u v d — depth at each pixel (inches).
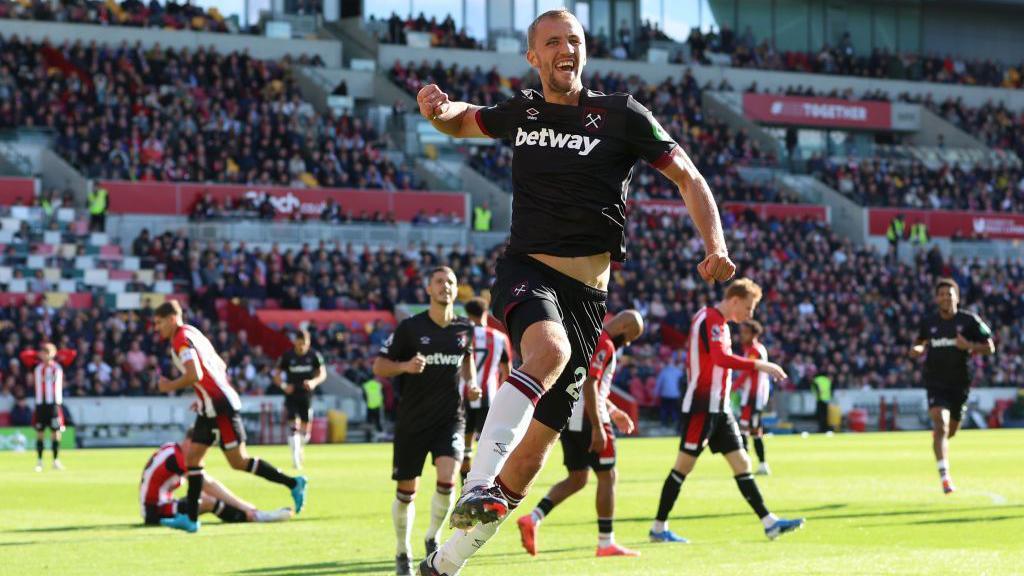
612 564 395.2
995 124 2491.4
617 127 227.1
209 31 2047.2
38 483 784.9
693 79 2283.5
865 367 1777.8
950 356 645.9
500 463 209.2
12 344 1359.5
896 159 2370.8
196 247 1619.1
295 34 2167.8
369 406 1427.2
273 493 705.6
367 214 1784.0
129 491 722.8
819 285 1923.0
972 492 679.7
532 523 404.5
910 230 2130.9
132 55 1913.1
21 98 1764.3
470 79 2126.0
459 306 1619.1
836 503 617.3
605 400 421.1
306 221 1722.4
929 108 2468.0
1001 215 2214.6
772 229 2009.1
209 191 1724.9
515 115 232.7
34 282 1515.7
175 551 442.6
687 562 397.1
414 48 2161.7
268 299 1600.6
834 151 2346.2
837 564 385.1
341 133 1951.3
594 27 2390.5
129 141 1779.0
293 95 1990.7
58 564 406.3
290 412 954.1
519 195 231.6
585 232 227.1
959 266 2064.5
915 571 365.4
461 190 1929.1
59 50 1867.6
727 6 2502.5
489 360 570.3
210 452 1172.5
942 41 2667.3
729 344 458.3
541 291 223.0
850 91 2437.3
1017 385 1856.5
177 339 507.8
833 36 2581.2
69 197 1656.0
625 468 896.9
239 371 1429.6
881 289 1973.4
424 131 2015.3
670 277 1823.3
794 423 1665.8
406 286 1658.5
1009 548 434.6
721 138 2226.9
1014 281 2098.9
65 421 1320.1
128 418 1355.8
